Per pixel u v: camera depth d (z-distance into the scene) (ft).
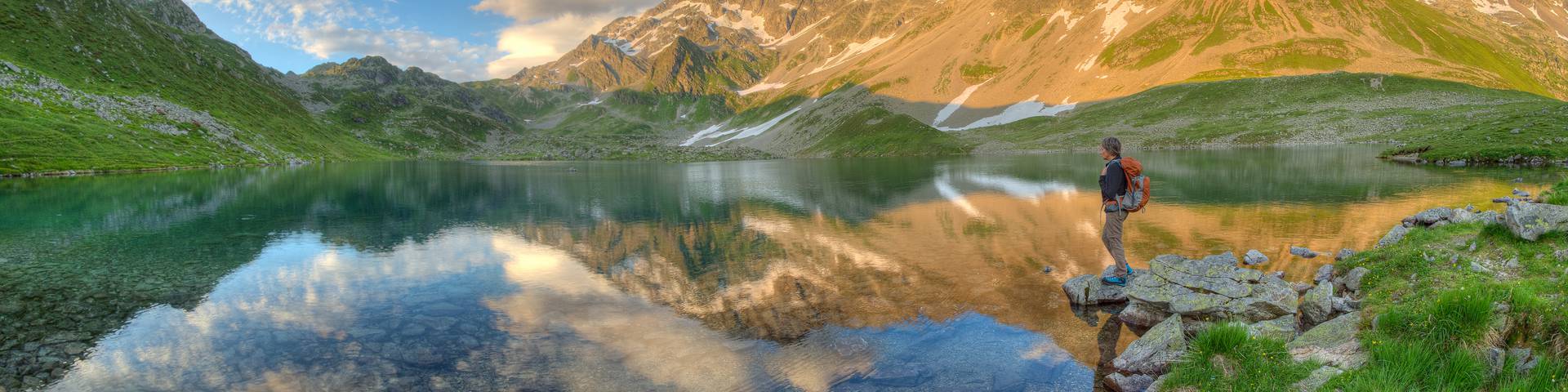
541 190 142.10
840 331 34.30
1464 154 179.93
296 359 29.60
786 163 408.67
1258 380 24.61
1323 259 50.37
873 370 28.84
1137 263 50.93
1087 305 38.83
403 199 118.11
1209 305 34.71
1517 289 26.40
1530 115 236.22
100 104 340.18
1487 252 39.70
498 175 230.07
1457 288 28.60
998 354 30.78
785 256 56.54
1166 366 27.35
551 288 44.27
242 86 545.44
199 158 315.99
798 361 29.94
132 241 66.03
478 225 79.77
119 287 43.91
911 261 53.11
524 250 60.85
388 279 47.06
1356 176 136.05
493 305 39.47
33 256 56.49
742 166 342.23
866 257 55.06
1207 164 203.51
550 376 27.86
